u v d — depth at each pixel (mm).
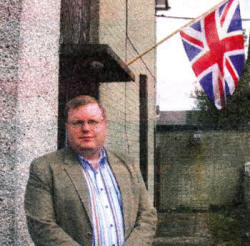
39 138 2557
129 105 5230
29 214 1944
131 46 5758
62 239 1878
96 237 1956
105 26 4293
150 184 4805
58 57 2834
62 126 3059
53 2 2777
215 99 3709
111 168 2088
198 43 3750
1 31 2439
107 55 2941
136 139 4992
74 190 1962
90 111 2027
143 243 2008
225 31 3723
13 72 2414
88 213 1950
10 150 2396
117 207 2023
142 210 2104
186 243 2910
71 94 3172
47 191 1965
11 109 2406
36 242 1928
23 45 2436
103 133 2068
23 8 2439
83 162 2039
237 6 3744
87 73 3252
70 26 3342
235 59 3713
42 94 2600
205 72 3719
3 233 2367
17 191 2383
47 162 2018
